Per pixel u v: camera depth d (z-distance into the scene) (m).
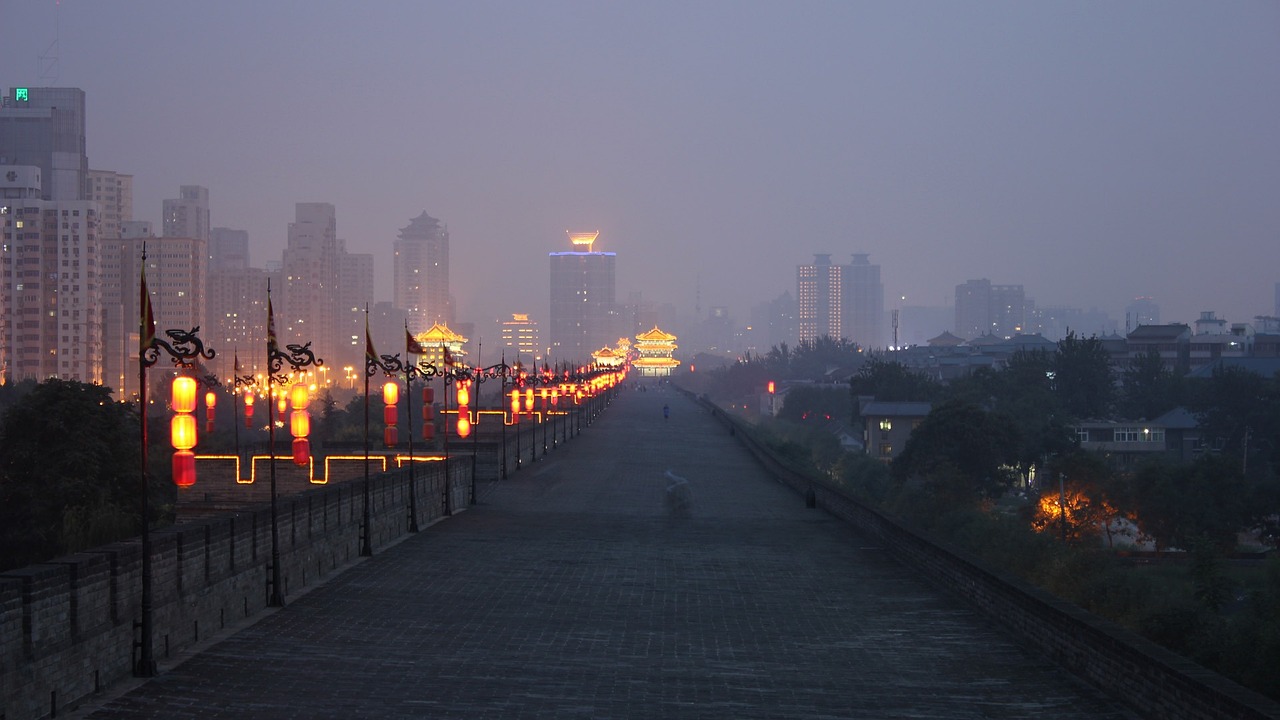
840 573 28.00
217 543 19.61
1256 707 11.67
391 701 15.21
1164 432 96.12
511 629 20.31
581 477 56.25
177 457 18.00
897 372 123.19
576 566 28.28
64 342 137.62
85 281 138.88
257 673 16.53
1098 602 42.44
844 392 153.75
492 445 54.06
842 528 37.75
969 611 22.94
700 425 108.56
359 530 29.14
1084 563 46.75
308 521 24.88
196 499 42.34
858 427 125.88
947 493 69.38
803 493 48.53
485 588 24.58
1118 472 76.44
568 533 35.22
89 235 139.38
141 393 16.83
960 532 57.66
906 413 107.62
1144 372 119.44
